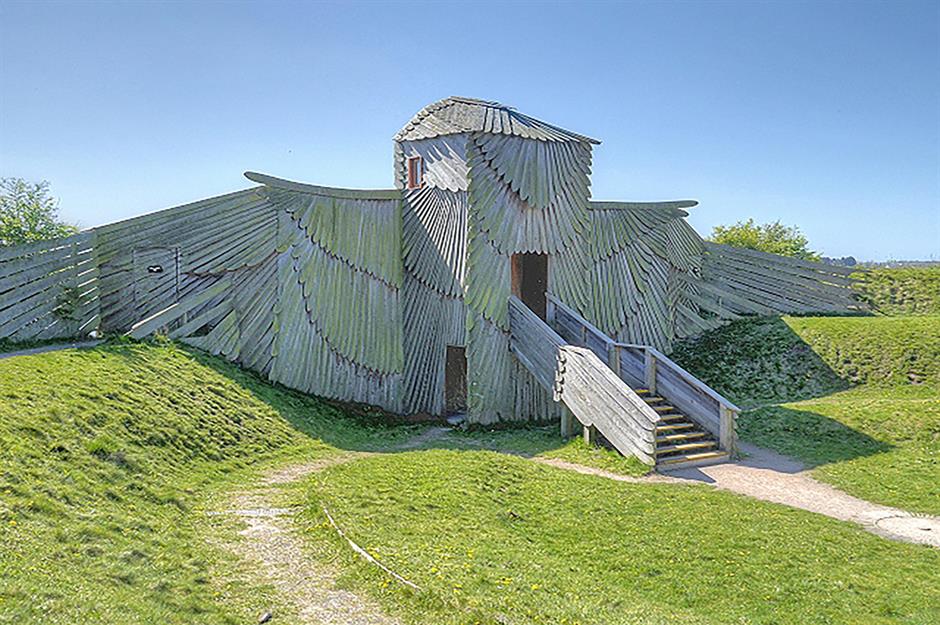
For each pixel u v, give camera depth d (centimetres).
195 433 1084
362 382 1609
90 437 890
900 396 1549
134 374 1178
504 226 1605
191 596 570
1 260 1267
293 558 683
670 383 1352
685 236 2156
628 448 1185
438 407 1648
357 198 1630
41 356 1135
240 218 1500
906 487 1025
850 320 1942
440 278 1633
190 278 1462
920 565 741
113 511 718
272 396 1395
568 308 1591
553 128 1741
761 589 681
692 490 1024
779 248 4416
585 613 598
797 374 1748
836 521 888
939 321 1805
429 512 860
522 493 986
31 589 500
